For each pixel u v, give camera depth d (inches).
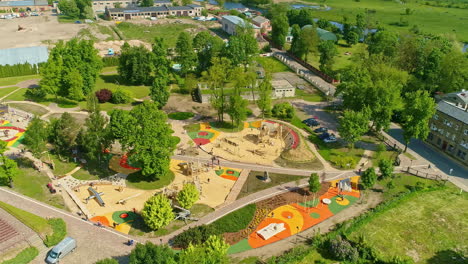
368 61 5767.7
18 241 2864.2
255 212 3440.0
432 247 3095.5
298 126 5211.6
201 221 3302.2
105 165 4156.0
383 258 2874.0
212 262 2522.1
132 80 6628.9
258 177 4030.5
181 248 2933.1
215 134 4980.3
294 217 3408.0
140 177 3941.9
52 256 2738.7
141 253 2479.1
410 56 6619.1
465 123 4301.2
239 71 5393.7
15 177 3777.1
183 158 4372.5
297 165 4286.4
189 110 5723.4
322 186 3875.5
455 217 3452.3
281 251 2989.7
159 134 3636.8
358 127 4350.4
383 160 3919.8
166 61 6628.9
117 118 3725.4
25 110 5413.4
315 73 7475.4
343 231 3134.8
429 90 6048.2
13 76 6968.5
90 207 3435.0
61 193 3612.2
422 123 4347.9
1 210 3184.1
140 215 3361.2
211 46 7042.3
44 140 4126.5
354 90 5022.1
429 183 3996.1
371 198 3720.5
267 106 5285.4
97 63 6028.5
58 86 5620.1
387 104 4660.4
